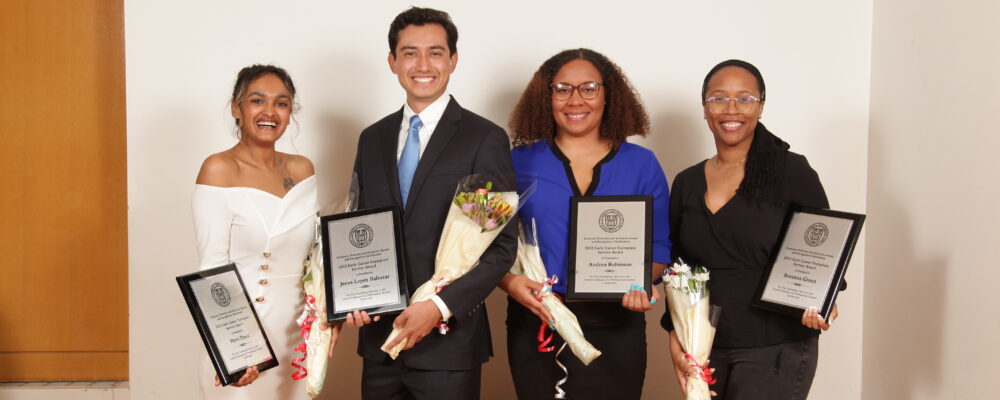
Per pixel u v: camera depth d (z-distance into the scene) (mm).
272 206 2330
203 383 2346
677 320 2404
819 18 3420
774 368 2322
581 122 2516
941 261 2832
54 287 3537
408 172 2332
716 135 2453
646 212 2398
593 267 2410
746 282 2355
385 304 2205
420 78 2336
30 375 3561
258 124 2350
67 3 3447
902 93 3143
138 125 3336
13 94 3471
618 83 2588
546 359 2514
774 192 2344
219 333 2156
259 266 2318
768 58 3438
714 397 2443
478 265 2248
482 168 2275
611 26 3432
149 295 3381
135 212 3357
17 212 3508
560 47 3432
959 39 2725
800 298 2256
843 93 3432
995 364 2492
